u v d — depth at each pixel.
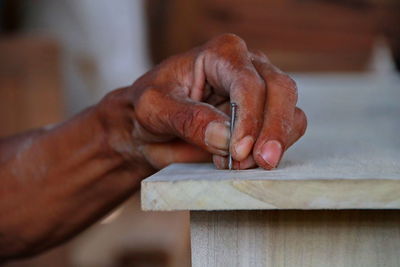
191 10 5.69
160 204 1.00
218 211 1.10
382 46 5.39
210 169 1.14
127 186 1.63
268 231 1.10
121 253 3.30
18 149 1.73
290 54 5.65
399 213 1.07
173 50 5.74
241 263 1.11
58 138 1.65
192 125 1.17
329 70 5.59
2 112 3.57
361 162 1.16
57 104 3.62
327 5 5.60
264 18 5.67
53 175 1.67
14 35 3.98
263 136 1.12
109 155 1.56
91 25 4.73
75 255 3.36
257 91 1.18
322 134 1.61
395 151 1.30
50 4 4.70
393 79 3.26
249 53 1.30
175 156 1.39
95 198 1.68
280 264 1.10
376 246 1.09
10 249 1.84
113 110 1.46
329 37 5.61
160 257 3.28
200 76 1.31
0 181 1.71
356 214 1.08
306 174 1.03
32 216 1.73
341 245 1.09
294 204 0.98
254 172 1.07
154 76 1.35
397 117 1.94
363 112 2.04
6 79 3.57
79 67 4.68
